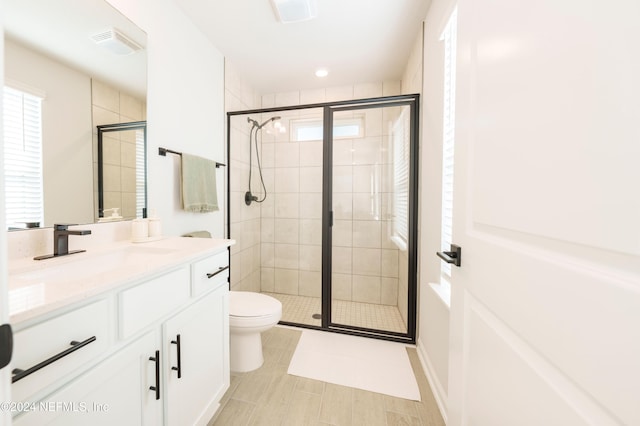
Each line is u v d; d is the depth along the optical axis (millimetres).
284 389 1413
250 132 2625
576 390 400
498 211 615
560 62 427
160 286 821
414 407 1300
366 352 1782
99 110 1131
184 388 940
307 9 1570
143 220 1216
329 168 2150
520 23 532
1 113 309
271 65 2264
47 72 948
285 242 2797
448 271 1332
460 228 840
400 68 2305
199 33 1794
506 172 584
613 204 346
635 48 320
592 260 376
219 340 1177
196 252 990
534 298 493
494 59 635
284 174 2764
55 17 968
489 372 660
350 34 1835
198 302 1031
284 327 2150
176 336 895
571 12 407
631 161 325
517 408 542
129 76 1263
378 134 2414
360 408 1288
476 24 733
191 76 1718
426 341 1632
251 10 1601
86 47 1076
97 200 1125
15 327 467
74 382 569
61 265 880
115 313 672
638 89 318
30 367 485
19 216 874
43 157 941
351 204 2514
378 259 2488
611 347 347
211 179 1836
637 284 320
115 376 672
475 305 750
